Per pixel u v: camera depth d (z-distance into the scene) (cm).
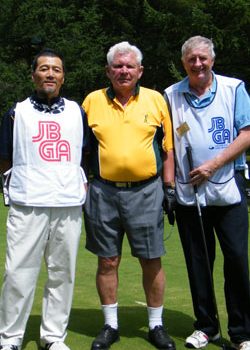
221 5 1612
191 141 439
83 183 427
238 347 440
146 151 432
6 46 2145
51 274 430
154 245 442
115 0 1884
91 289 609
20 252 413
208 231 453
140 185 438
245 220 442
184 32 1686
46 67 412
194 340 445
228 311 445
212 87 439
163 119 443
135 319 511
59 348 421
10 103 1958
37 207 411
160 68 1892
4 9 2073
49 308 433
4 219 1095
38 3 2017
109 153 432
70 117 420
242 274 437
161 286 453
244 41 1680
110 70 434
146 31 1894
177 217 458
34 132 411
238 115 438
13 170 417
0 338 422
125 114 434
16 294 416
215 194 435
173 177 448
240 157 445
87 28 1956
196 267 450
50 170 411
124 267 705
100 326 494
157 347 445
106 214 443
